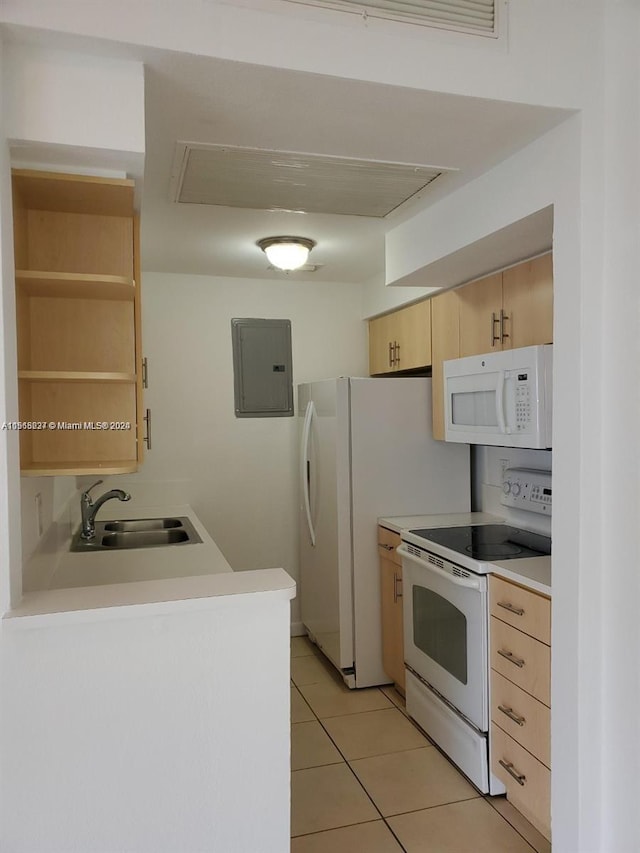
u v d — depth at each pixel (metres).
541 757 2.00
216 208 2.52
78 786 1.35
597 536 1.77
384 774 2.49
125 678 1.36
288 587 1.46
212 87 1.53
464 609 2.39
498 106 1.66
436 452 3.39
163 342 3.81
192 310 3.86
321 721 2.94
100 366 1.81
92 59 1.41
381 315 3.95
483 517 3.29
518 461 3.12
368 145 1.89
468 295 2.88
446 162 2.04
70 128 1.40
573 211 1.75
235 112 1.66
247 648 1.44
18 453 1.39
